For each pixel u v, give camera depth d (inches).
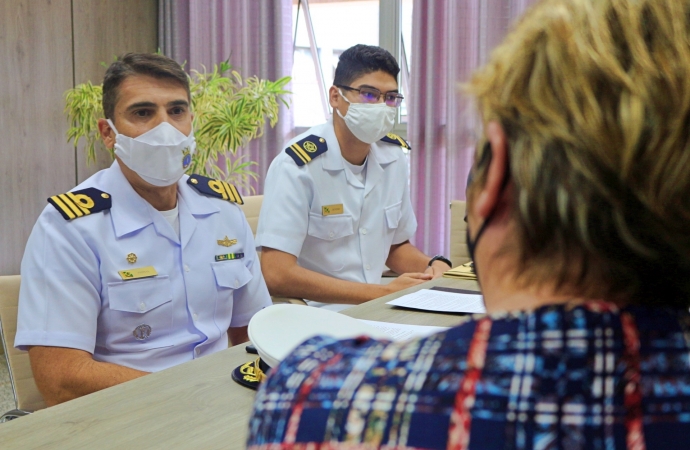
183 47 171.3
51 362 56.6
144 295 62.7
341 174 92.9
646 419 12.8
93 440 33.3
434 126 139.9
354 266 94.4
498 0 131.0
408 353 14.4
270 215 87.5
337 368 14.9
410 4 150.9
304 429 14.1
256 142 163.9
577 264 14.4
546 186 14.0
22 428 34.6
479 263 16.3
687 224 13.5
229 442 33.1
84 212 61.3
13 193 145.9
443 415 13.0
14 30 143.6
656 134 13.2
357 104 88.9
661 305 14.6
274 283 85.7
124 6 166.6
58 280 58.2
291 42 159.0
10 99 143.8
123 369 56.1
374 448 13.2
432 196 141.7
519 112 14.5
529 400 12.8
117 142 63.3
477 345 13.7
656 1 14.3
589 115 13.4
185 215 67.8
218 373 43.1
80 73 157.2
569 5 15.1
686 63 13.5
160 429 34.6
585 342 13.3
